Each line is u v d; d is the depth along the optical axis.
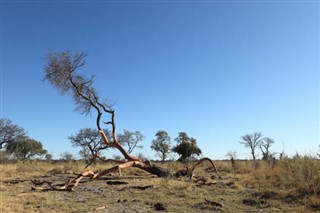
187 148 39.94
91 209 9.37
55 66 21.50
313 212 8.75
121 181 15.91
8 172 22.00
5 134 59.91
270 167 17.20
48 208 9.51
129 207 9.69
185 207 9.72
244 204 10.15
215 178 18.11
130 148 59.56
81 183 15.85
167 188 13.41
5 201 10.25
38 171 23.97
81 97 21.47
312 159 12.46
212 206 9.72
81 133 54.16
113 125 20.59
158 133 58.53
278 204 9.88
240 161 24.81
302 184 11.43
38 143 63.66
